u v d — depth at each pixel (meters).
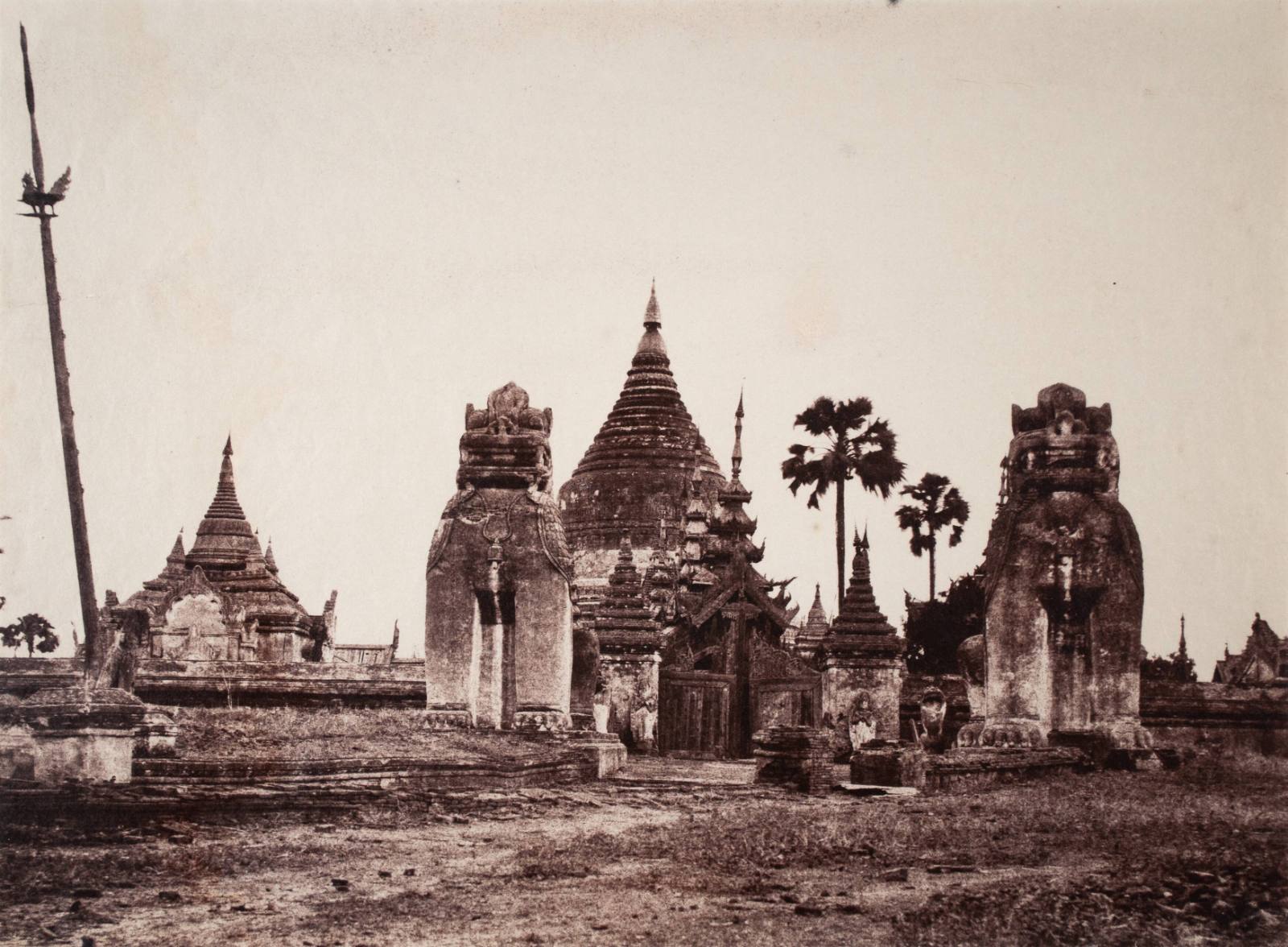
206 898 15.34
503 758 25.78
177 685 38.41
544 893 15.48
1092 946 12.91
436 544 30.77
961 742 30.30
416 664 47.91
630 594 44.78
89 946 13.16
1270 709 33.59
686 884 15.78
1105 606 28.81
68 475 21.45
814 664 47.59
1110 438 29.38
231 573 60.41
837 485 60.44
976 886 15.20
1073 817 20.34
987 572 29.69
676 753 43.53
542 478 31.12
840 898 14.95
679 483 72.62
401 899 15.15
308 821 21.05
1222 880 14.91
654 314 78.44
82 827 19.17
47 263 21.72
